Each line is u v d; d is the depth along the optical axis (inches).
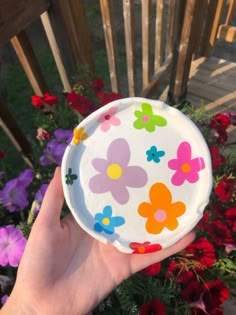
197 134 7.1
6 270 10.5
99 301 7.8
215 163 9.9
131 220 7.0
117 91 14.7
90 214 7.0
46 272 7.4
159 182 7.1
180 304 10.0
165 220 7.0
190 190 7.1
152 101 7.3
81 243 7.9
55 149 10.7
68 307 7.5
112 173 7.2
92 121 7.3
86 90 11.8
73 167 7.2
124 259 7.9
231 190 9.4
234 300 10.9
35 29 22.3
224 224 9.7
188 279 9.3
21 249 9.3
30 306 7.3
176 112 7.2
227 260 10.0
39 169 11.7
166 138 7.3
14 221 11.7
